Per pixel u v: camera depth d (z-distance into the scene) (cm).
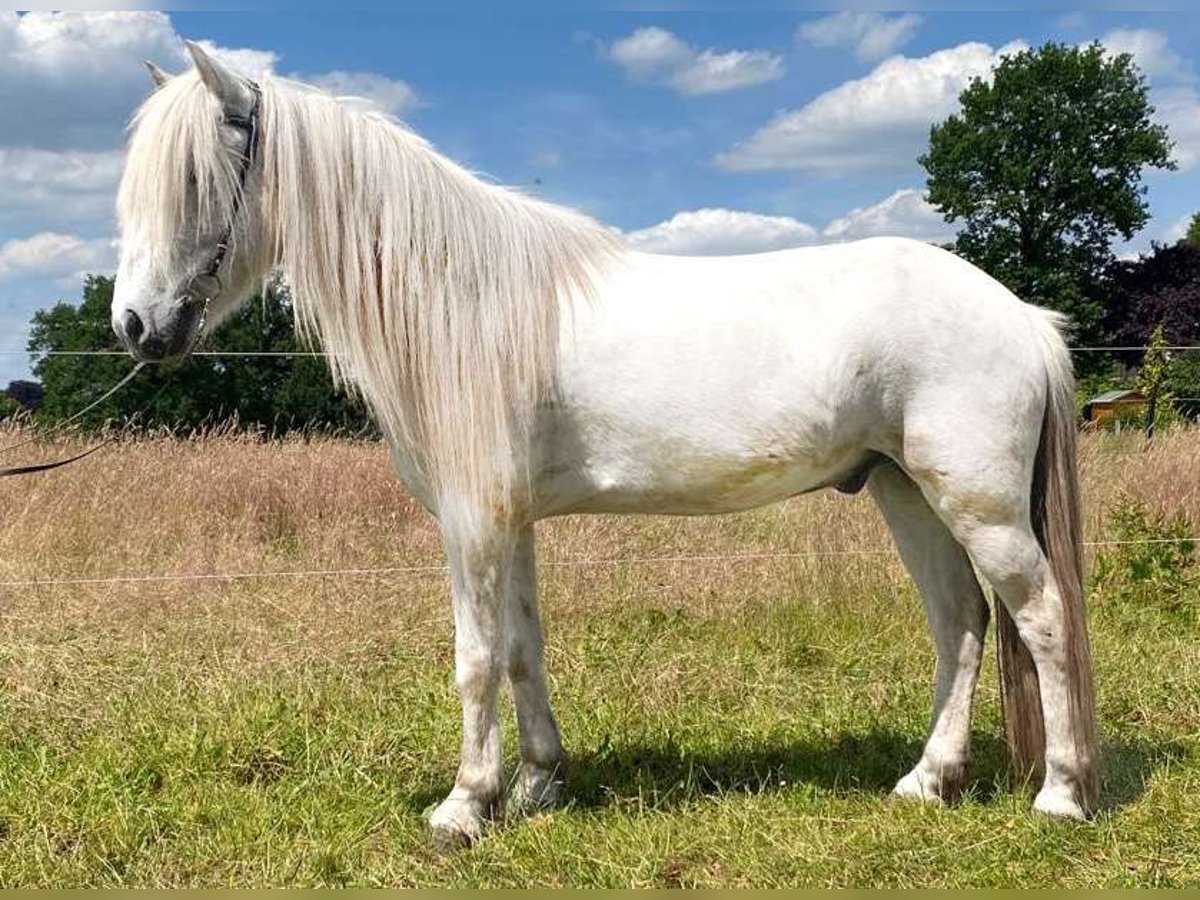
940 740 329
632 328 296
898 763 367
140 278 291
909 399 295
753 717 407
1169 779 333
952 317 292
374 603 528
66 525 658
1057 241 3384
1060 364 304
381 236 301
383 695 424
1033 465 304
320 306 306
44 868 291
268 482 753
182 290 296
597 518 651
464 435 295
